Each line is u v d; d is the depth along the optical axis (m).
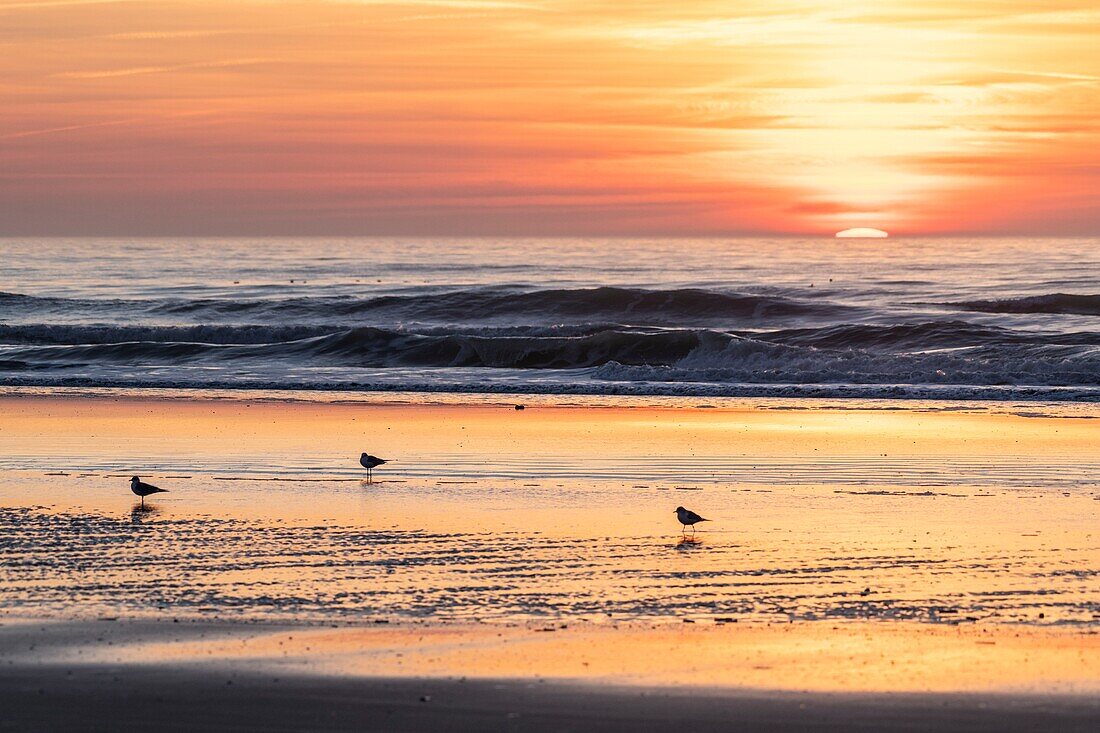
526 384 102.69
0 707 25.45
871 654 29.41
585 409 87.00
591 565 39.34
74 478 57.34
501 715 24.97
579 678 27.42
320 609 33.94
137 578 37.56
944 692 26.41
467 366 124.50
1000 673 27.80
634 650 29.80
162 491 51.25
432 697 26.05
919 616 33.19
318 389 101.62
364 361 125.06
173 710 25.25
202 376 110.44
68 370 117.19
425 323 178.00
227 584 36.81
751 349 119.12
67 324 172.50
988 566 39.00
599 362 124.69
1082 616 33.03
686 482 55.97
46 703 25.69
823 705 25.53
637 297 180.25
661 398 94.75
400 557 40.50
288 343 130.75
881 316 169.12
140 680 27.20
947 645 30.22
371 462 58.38
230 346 129.62
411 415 83.19
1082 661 28.78
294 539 43.34
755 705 25.53
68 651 29.56
